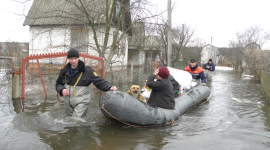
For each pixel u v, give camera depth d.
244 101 6.96
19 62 8.06
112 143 3.32
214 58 43.22
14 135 3.43
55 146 3.11
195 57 28.17
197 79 8.97
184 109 5.30
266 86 8.07
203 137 3.71
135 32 13.30
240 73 20.34
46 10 10.67
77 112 4.08
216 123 4.56
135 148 3.18
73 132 3.69
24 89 6.27
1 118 4.27
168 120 4.39
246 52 14.26
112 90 4.04
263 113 5.46
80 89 4.13
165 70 4.60
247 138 3.70
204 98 6.86
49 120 4.22
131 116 3.94
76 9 10.26
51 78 7.02
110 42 15.48
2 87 6.55
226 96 7.88
